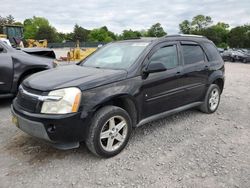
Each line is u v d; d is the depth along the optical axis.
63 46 62.94
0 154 3.85
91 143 3.57
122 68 4.16
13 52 6.18
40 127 3.40
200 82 5.33
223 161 3.72
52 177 3.30
